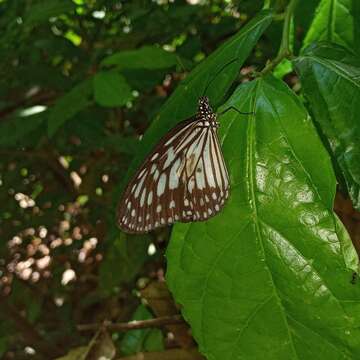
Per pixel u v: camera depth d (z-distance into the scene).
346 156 0.10
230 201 0.10
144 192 0.11
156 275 0.25
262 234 0.10
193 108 0.11
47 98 0.24
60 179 0.27
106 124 0.25
